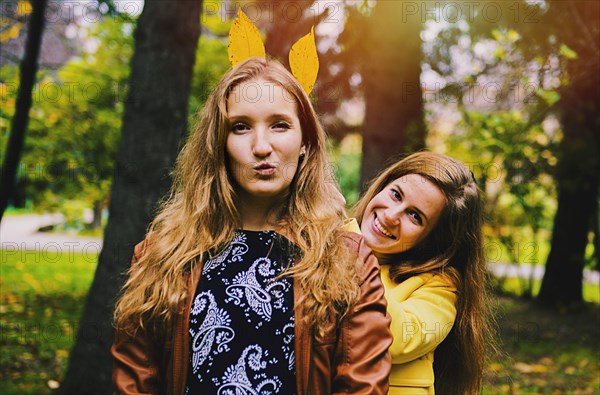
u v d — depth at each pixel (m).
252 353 1.46
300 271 1.50
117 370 1.54
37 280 8.46
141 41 3.70
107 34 7.15
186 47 3.73
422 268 2.05
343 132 7.48
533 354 5.82
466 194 2.07
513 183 6.39
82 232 12.88
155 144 3.67
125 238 3.65
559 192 7.66
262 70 1.60
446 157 2.12
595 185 7.60
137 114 3.69
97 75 7.12
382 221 2.04
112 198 3.72
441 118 6.65
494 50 5.55
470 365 2.17
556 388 4.80
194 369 1.47
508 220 7.81
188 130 3.99
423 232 2.03
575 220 8.25
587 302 8.43
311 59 1.79
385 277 2.06
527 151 6.05
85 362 3.69
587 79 4.91
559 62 4.85
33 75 4.14
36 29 4.09
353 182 10.80
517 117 5.90
